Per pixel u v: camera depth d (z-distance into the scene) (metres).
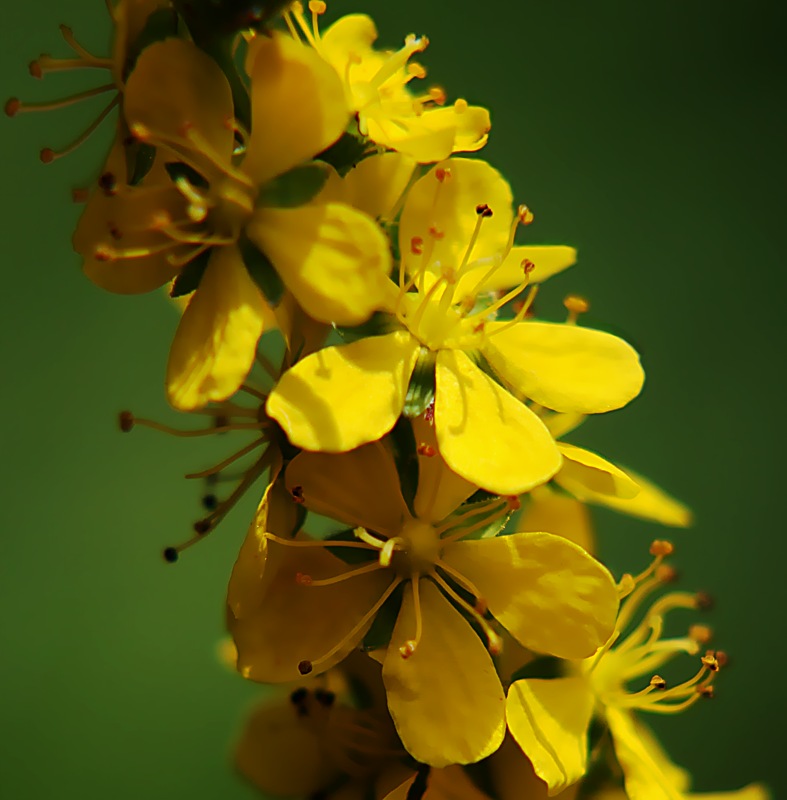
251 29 0.07
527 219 0.08
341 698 0.08
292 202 0.07
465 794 0.08
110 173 0.07
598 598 0.07
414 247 0.08
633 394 0.08
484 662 0.07
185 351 0.07
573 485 0.08
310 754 0.08
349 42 0.08
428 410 0.07
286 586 0.08
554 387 0.08
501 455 0.07
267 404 0.07
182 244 0.08
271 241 0.07
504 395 0.07
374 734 0.08
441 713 0.07
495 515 0.08
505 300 0.08
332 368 0.07
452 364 0.07
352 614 0.07
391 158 0.08
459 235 0.08
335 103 0.07
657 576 0.08
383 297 0.07
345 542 0.07
